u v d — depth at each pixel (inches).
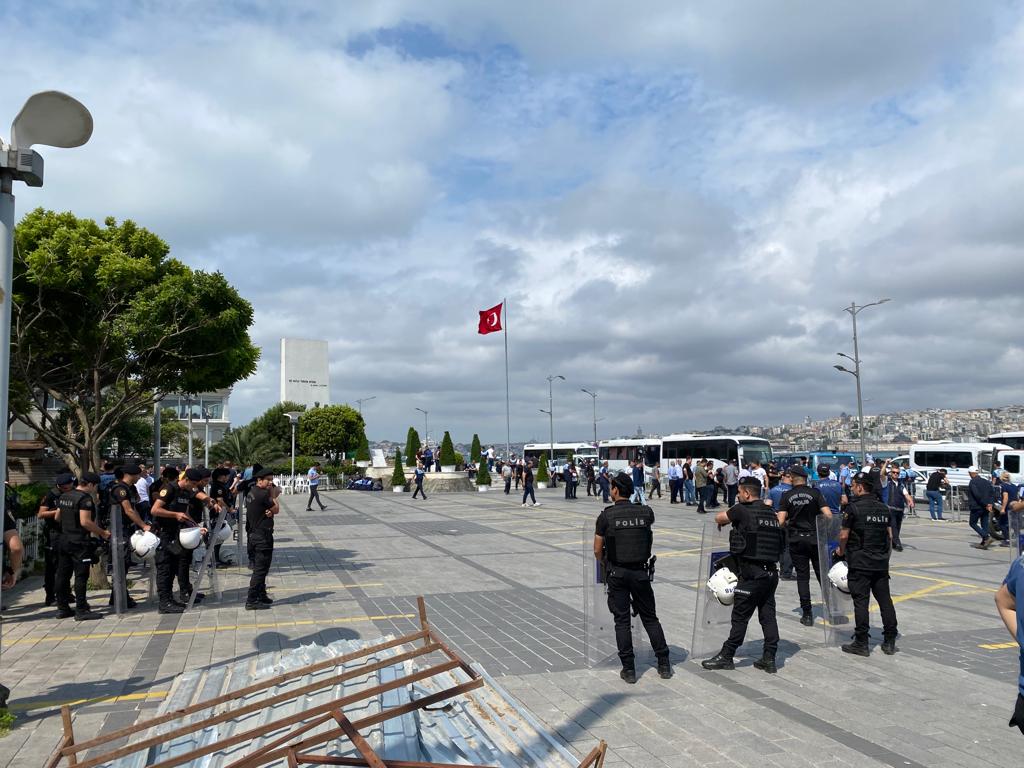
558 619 370.3
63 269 430.9
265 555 408.2
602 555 281.6
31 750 209.6
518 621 366.0
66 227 453.7
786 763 198.1
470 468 2053.4
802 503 358.9
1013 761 198.5
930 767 195.0
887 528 305.9
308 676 236.2
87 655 309.4
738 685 264.8
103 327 458.3
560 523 884.6
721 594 281.0
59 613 382.0
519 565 549.0
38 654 311.1
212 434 2792.8
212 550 437.7
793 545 360.8
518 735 198.8
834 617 319.3
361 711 198.7
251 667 265.1
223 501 552.4
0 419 241.1
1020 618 144.1
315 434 2696.9
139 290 467.8
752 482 285.1
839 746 209.0
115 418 487.2
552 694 255.1
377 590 452.4
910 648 314.0
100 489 451.2
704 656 295.6
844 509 310.0
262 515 410.0
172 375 502.9
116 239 469.1
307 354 3176.7
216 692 237.0
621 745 210.7
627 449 1851.6
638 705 243.9
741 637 283.6
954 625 354.6
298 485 1759.4
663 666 273.9
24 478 857.5
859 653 303.0
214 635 343.9
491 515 1014.4
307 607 405.4
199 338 473.1
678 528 823.1
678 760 200.4
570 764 177.6
